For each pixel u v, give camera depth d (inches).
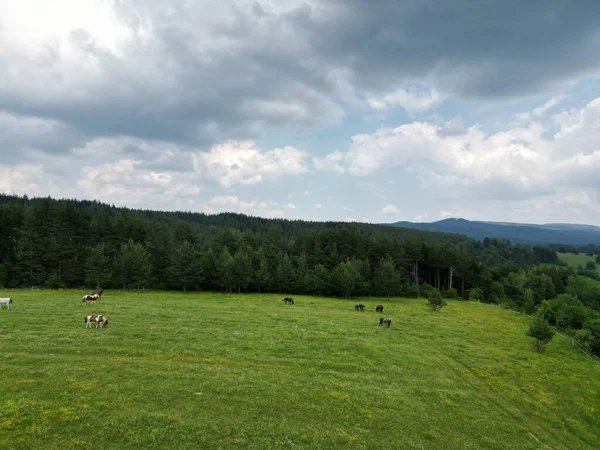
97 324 1571.1
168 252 4065.0
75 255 3570.4
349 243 5024.6
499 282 5713.6
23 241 3410.4
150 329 1590.8
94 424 819.4
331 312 2623.0
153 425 832.9
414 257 4972.9
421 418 1023.6
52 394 929.5
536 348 1969.7
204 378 1105.4
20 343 1267.2
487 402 1210.0
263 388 1078.4
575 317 3348.9
